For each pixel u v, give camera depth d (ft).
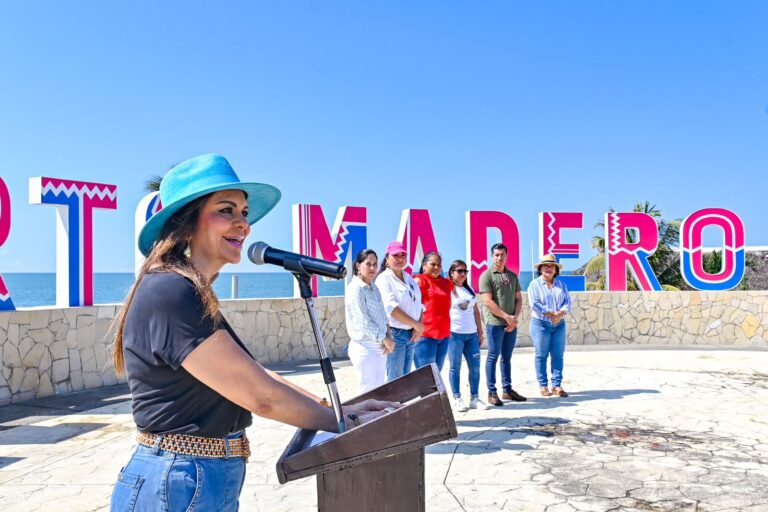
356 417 5.49
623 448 17.01
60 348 26.55
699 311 42.98
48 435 19.45
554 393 24.30
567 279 44.11
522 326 42.39
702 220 43.62
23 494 13.97
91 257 28.94
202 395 5.08
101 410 23.17
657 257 74.95
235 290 35.45
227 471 5.23
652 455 16.37
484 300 22.54
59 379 26.43
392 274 18.52
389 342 16.94
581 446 17.21
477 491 13.76
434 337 20.04
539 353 24.12
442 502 13.14
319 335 5.89
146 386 5.08
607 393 24.76
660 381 27.48
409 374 6.44
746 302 42.45
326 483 5.65
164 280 5.01
